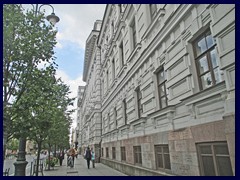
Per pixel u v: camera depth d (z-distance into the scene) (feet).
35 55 19.38
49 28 20.83
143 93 32.27
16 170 24.66
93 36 96.43
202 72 19.40
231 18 15.26
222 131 15.48
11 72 18.56
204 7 18.74
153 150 26.91
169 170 23.02
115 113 52.80
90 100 105.60
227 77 15.11
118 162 43.60
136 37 37.32
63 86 43.70
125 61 43.45
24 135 20.07
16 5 19.26
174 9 24.13
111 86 56.49
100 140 75.25
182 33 21.80
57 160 71.15
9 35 17.95
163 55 25.82
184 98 20.02
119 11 52.24
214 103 16.72
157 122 26.61
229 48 15.17
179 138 20.90
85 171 47.03
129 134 37.93
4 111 17.71
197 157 18.10
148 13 32.89
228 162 14.99
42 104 21.33
